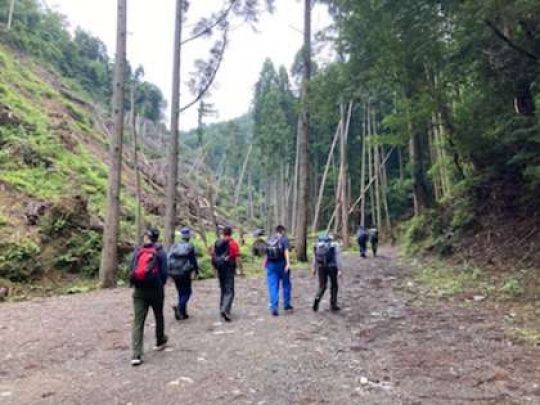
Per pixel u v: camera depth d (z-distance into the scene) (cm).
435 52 1139
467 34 1068
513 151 1371
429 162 2967
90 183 2322
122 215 2272
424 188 2116
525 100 1231
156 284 633
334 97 1518
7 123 2438
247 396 482
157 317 659
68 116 3894
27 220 1545
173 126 1664
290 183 5800
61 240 1492
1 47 4531
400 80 1307
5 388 527
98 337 758
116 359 632
